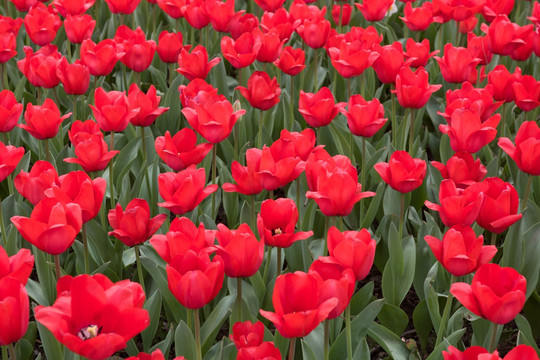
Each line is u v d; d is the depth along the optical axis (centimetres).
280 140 295
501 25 432
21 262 211
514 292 204
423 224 343
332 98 345
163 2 500
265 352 190
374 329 287
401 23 679
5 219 357
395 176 292
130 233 257
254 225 324
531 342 283
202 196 268
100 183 262
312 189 289
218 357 258
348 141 438
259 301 309
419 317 323
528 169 313
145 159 366
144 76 554
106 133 468
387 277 315
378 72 415
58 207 231
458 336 265
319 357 279
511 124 503
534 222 353
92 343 177
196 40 648
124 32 457
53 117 338
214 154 338
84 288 181
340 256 221
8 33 439
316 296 196
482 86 539
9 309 192
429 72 546
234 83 567
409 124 479
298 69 426
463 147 326
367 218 363
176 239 219
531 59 570
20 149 291
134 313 184
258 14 632
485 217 267
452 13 504
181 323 253
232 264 230
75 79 386
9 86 547
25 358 299
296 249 337
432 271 320
